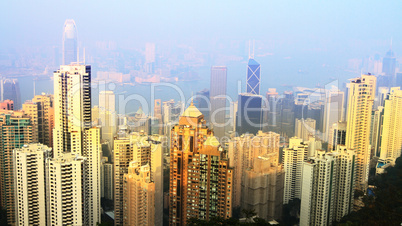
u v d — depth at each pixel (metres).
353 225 42.56
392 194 43.91
